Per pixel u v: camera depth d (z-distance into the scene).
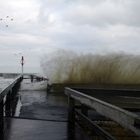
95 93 7.02
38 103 12.30
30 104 11.94
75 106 7.17
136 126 2.57
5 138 5.68
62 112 9.81
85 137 5.68
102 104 3.62
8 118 8.03
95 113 7.88
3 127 6.68
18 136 5.86
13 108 10.65
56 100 13.54
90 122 5.38
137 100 6.74
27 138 5.69
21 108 10.69
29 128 6.63
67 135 5.93
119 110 3.00
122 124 2.90
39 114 9.33
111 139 3.92
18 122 7.38
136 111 6.08
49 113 9.56
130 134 5.76
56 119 8.30
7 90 7.65
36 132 6.20
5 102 10.10
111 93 6.88
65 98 14.50
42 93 17.83
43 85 21.16
